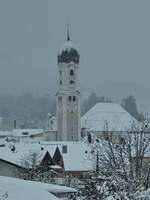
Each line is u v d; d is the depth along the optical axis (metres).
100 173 31.48
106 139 36.41
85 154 88.94
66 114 152.50
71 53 155.38
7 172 53.47
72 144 93.75
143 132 33.91
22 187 19.81
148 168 31.19
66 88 153.88
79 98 155.00
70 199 31.83
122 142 34.69
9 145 88.62
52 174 66.00
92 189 30.52
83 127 158.38
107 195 28.17
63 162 87.31
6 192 18.78
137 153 31.75
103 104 164.50
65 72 154.62
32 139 163.75
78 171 85.12
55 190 25.00
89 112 164.50
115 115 158.25
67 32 158.62
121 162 31.11
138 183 28.48
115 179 28.61
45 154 85.75
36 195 19.22
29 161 67.12
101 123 155.38
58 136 156.00
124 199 26.58
